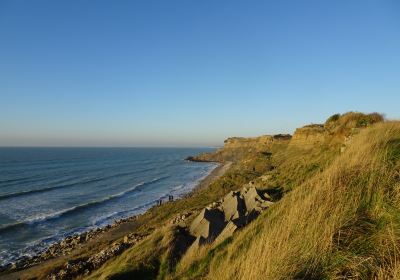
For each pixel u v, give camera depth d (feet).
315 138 184.34
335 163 29.19
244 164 262.06
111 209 173.17
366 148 29.68
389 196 20.04
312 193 23.89
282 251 18.25
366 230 18.20
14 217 151.53
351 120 70.69
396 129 38.52
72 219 149.69
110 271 37.91
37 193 225.15
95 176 336.70
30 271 83.97
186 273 28.94
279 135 456.86
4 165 457.68
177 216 88.12
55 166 453.99
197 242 35.88
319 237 18.28
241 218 41.91
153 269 35.55
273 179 67.92
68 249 102.27
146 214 140.67
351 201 21.12
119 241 88.79
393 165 24.03
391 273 14.37
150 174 364.58
